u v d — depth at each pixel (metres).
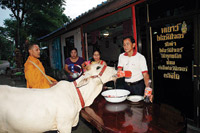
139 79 2.44
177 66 3.03
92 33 6.22
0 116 1.52
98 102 1.98
